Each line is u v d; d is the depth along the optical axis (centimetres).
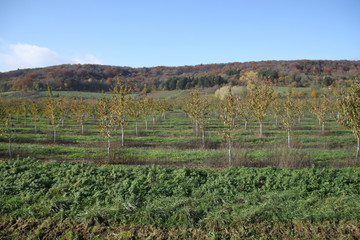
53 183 1017
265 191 976
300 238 705
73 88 9212
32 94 7750
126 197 905
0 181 1021
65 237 721
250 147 1880
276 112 3078
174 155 1603
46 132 2595
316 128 2892
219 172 1146
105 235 732
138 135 2455
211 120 3672
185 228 753
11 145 1805
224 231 739
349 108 1411
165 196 930
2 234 732
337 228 734
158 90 9700
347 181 1034
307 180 1038
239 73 10425
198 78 9738
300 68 10050
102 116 1586
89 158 1555
